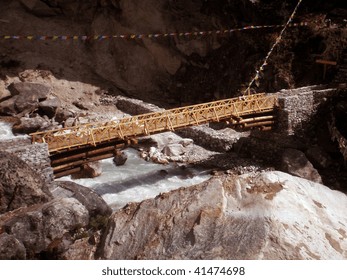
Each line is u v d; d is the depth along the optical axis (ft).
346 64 95.45
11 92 106.32
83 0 128.47
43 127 94.07
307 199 50.34
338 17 107.76
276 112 82.23
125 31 125.80
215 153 90.58
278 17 107.14
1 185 52.75
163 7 118.52
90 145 64.59
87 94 119.34
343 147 79.41
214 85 117.19
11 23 123.75
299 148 81.71
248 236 42.80
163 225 46.44
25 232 48.26
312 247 42.52
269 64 105.09
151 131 69.56
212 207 46.91
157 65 126.21
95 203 60.39
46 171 59.77
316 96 84.17
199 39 119.24
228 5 111.75
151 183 78.13
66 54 125.08
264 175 51.49
